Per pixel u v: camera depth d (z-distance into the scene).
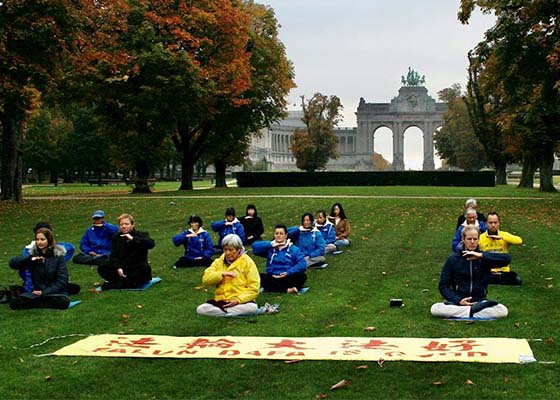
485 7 32.22
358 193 48.12
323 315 10.75
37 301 11.43
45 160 85.25
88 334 9.72
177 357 8.40
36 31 27.75
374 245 19.67
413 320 10.23
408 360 8.08
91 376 7.81
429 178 72.62
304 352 8.48
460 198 41.34
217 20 48.94
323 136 105.56
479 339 8.91
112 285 13.27
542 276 14.00
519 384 7.22
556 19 30.27
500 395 6.94
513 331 9.39
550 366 7.78
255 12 63.34
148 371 7.94
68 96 45.41
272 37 63.94
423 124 174.75
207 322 10.38
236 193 48.78
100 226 16.84
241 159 68.31
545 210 31.22
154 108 44.81
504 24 31.83
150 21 46.34
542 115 40.09
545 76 32.78
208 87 47.50
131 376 7.79
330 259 17.11
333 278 14.37
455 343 8.77
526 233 22.05
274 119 62.19
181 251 18.66
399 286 13.26
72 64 35.34
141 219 28.25
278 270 13.14
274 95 61.41
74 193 54.66
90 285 13.79
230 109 54.97
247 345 8.89
